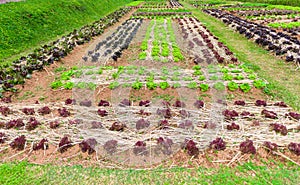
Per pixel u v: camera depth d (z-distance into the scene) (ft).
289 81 34.01
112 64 40.98
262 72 37.04
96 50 47.39
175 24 73.20
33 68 38.11
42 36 57.00
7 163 20.49
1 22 50.29
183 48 47.39
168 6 128.88
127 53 46.01
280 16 85.05
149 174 19.07
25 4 63.26
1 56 43.98
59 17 68.80
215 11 100.83
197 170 19.33
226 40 54.75
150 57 42.34
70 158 20.83
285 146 21.42
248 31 60.23
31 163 20.43
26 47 50.29
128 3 148.36
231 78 34.14
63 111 26.73
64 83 34.19
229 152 20.93
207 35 56.08
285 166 19.65
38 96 31.50
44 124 25.26
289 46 46.57
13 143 22.21
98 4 102.27
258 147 21.29
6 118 26.25
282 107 27.35
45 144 22.27
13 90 32.30
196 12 102.99
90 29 64.95
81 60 43.16
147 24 73.31
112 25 74.08
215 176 18.71
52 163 20.38
